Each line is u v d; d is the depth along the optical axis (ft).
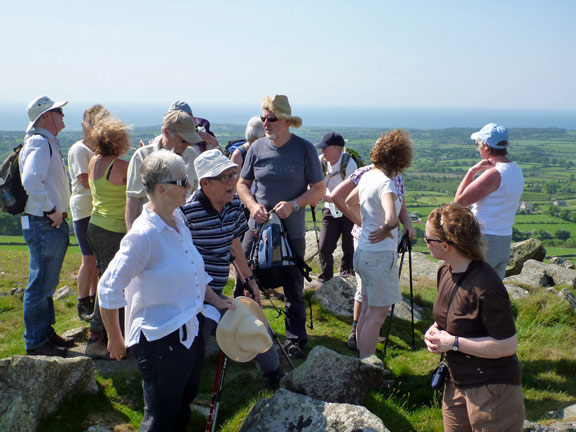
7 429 12.16
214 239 13.09
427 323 22.26
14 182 15.61
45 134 15.97
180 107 17.34
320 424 11.89
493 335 9.62
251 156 17.88
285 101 16.70
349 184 17.97
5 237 242.78
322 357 13.79
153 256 10.43
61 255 16.48
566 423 13.03
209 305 11.93
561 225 495.82
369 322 16.22
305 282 26.58
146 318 10.61
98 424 12.95
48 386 12.97
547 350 18.65
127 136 16.21
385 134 16.21
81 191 18.98
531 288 29.09
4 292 30.48
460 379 10.23
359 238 17.03
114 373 15.37
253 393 14.78
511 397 9.87
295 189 17.26
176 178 10.43
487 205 16.85
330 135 23.73
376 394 14.44
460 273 10.12
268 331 13.28
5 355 18.34
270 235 16.58
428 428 13.47
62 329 20.35
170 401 10.81
